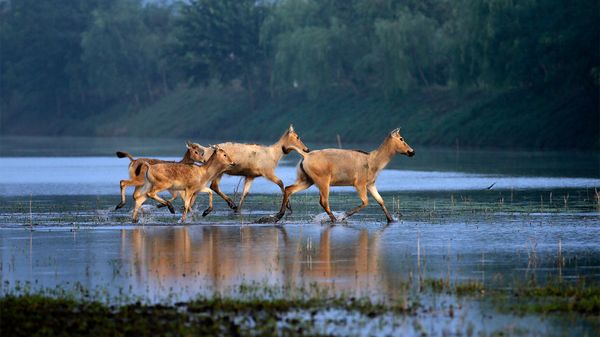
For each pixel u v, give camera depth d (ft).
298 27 439.22
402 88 372.58
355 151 109.91
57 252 85.92
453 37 358.23
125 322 58.54
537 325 58.65
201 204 136.36
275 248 87.40
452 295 66.54
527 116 319.47
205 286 69.72
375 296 66.33
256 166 123.75
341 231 99.86
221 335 55.72
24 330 57.00
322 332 56.65
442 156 266.77
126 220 112.27
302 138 410.72
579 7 288.51
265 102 485.15
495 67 309.63
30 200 138.10
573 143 293.84
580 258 80.94
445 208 124.26
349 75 430.20
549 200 133.59
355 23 428.15
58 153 323.78
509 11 305.53
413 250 85.92
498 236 94.89
